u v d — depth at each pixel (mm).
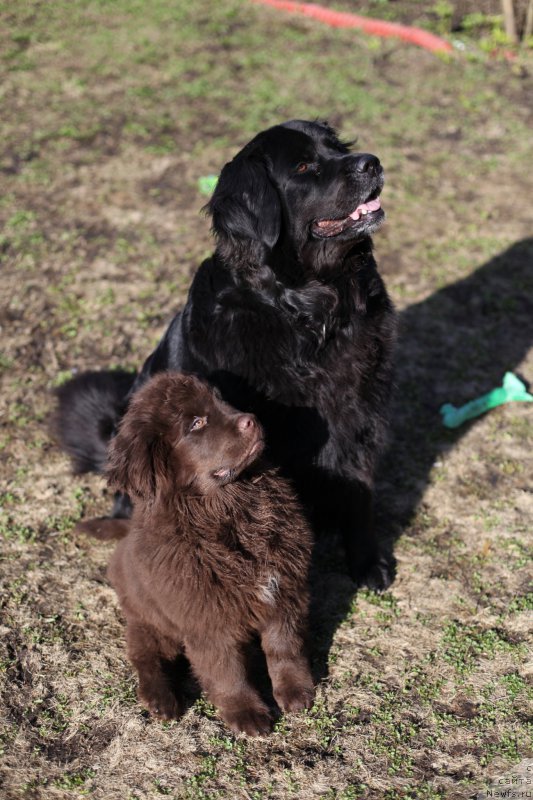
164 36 10961
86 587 4219
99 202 7609
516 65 10000
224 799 3230
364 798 3201
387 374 4078
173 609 3373
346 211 3717
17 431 5246
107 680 3736
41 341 6000
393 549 4383
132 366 5742
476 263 6719
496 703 3527
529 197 7574
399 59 10250
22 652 3867
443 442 5105
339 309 3834
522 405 5336
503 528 4461
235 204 3766
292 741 3436
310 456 3930
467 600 4051
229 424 3361
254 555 3445
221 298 3879
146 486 3375
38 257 6871
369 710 3545
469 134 8602
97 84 9781
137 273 6672
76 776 3338
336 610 4055
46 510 4691
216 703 3529
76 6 11977
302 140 3795
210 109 9156
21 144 8578
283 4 11734
